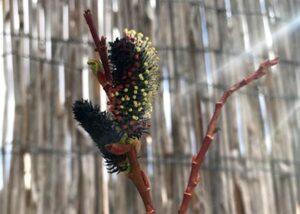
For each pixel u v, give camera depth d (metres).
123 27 0.56
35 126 0.52
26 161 0.51
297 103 0.62
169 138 0.55
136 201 0.53
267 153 0.59
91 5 0.56
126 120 0.25
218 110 0.26
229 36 0.60
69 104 0.53
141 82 0.25
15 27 0.54
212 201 0.56
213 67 0.59
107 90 0.25
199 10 0.60
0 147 0.51
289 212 0.59
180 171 0.55
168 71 0.57
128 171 0.25
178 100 0.56
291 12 0.64
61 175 0.52
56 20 0.55
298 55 0.63
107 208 0.53
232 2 0.62
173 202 0.54
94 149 0.53
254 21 0.62
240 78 0.60
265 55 0.62
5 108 0.52
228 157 0.57
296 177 0.60
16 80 0.52
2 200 0.51
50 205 0.51
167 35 0.57
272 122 0.60
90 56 0.55
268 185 0.59
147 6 0.58
